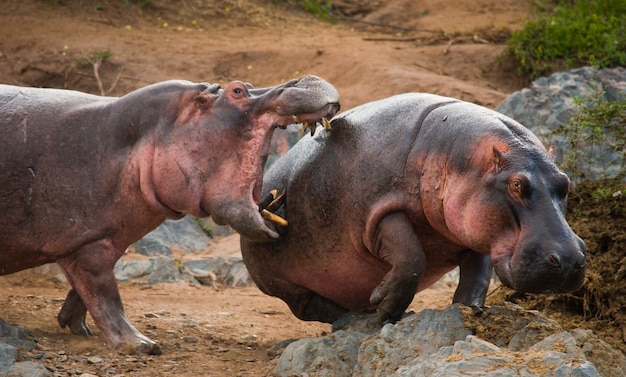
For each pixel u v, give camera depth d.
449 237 23.41
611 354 21.50
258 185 24.44
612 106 32.94
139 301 32.16
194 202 24.25
